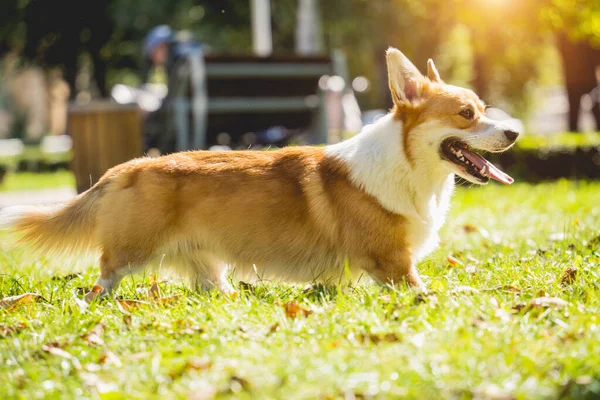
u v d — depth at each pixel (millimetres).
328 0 27297
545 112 51469
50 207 5664
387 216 5316
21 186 20359
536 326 4094
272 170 5520
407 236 5367
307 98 14289
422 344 3779
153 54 15734
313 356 3689
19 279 6133
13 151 37625
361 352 3734
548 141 15328
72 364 3932
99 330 4426
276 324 4277
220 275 5723
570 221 7719
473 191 12258
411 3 25938
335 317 4309
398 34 26750
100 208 5500
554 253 6320
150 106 15641
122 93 15617
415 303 4602
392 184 5316
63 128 50500
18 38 27828
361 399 3303
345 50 29250
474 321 4148
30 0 26750
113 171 5590
